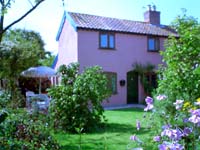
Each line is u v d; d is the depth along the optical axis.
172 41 6.97
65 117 9.98
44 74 18.48
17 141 4.99
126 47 21.62
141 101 21.95
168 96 5.82
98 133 9.48
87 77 10.54
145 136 8.00
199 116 3.12
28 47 20.62
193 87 5.80
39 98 14.77
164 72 7.05
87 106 10.17
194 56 6.34
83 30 19.92
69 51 21.03
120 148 7.22
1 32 10.49
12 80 19.66
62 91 10.35
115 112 15.75
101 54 20.59
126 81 21.56
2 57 19.36
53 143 6.62
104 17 22.20
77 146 7.55
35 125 7.54
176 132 3.19
